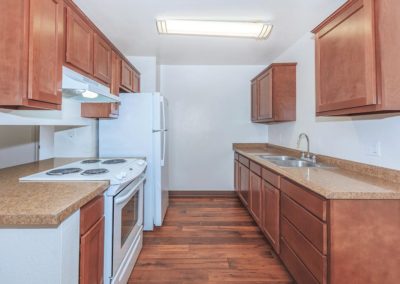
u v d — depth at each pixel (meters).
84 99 2.28
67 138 2.79
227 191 4.39
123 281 1.82
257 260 2.28
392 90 1.32
